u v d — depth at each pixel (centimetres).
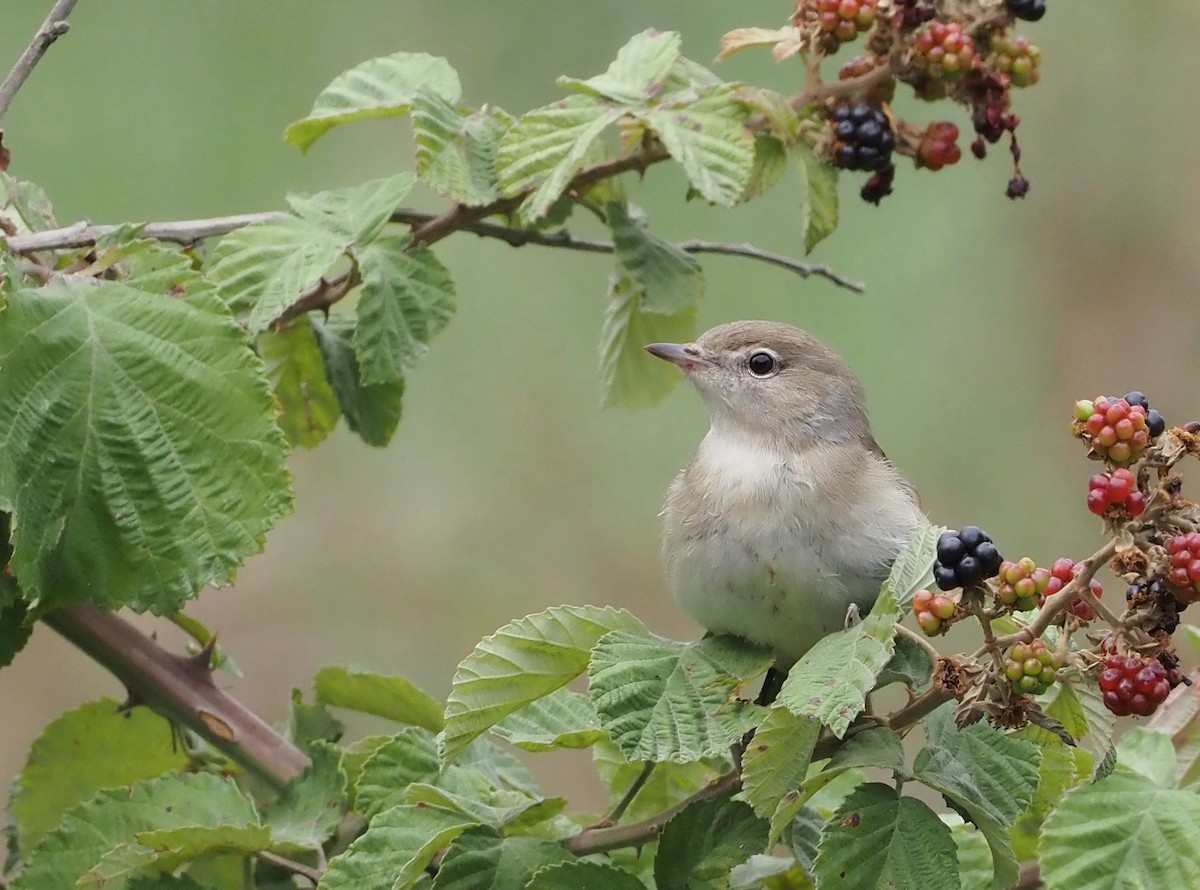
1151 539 485
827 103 764
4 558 634
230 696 712
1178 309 1564
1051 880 538
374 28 1484
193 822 662
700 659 599
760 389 845
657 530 1512
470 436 1541
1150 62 1598
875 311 1529
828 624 724
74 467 604
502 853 607
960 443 1533
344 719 1295
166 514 608
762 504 728
